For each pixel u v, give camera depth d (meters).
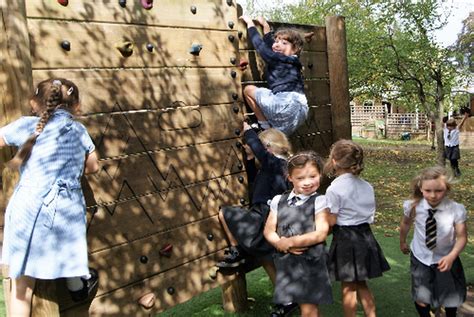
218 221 3.89
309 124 5.01
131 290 3.21
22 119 2.54
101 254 3.04
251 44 4.34
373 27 14.38
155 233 3.37
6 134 2.50
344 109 5.36
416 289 3.73
